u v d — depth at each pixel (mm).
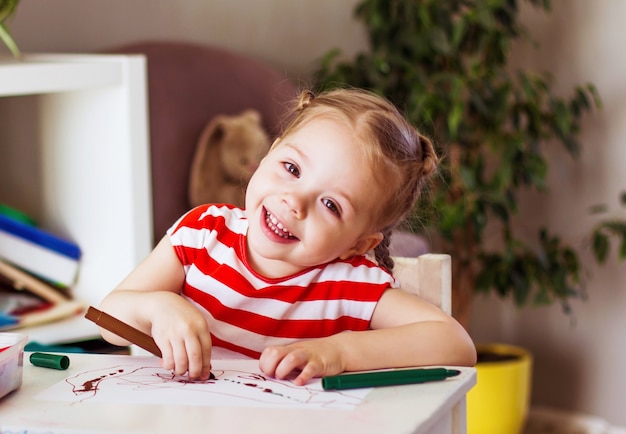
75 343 1544
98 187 1595
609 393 2600
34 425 629
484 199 2332
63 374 760
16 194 1739
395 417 641
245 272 946
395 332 828
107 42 2053
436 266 959
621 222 2463
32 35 1913
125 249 1562
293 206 851
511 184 2508
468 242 2416
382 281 944
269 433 607
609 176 2539
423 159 997
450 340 842
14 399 689
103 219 1595
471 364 860
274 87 2080
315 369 739
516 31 2408
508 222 2375
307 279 939
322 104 930
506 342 2766
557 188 2613
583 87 2555
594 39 2527
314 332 945
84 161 1609
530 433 2666
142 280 958
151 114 1883
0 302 1531
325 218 870
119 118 1530
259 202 885
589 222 2578
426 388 717
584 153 2568
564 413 2676
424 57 2418
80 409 663
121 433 610
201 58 1983
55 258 1615
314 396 693
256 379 745
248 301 939
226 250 959
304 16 2490
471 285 2449
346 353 780
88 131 1590
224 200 1925
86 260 1638
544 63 2605
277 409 660
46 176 1684
